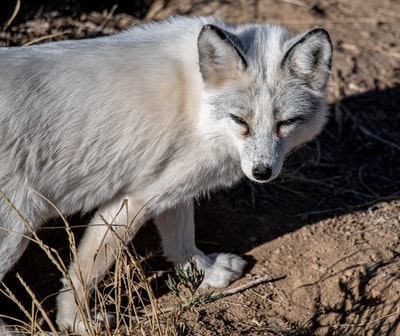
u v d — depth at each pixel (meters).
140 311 9.96
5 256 9.09
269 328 9.89
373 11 16.34
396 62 14.88
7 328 9.39
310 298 10.37
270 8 15.95
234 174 9.63
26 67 8.67
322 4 16.34
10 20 12.86
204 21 9.34
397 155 12.96
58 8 14.38
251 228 11.62
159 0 15.81
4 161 8.62
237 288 10.47
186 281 9.13
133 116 8.84
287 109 8.66
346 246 10.99
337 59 14.80
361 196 12.16
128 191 9.38
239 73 8.67
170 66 8.95
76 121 8.77
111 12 14.56
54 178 8.98
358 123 13.52
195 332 9.59
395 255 10.68
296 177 12.52
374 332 9.75
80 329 9.59
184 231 10.45
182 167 9.12
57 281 10.71
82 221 11.35
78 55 8.89
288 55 8.58
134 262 8.48
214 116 8.74
